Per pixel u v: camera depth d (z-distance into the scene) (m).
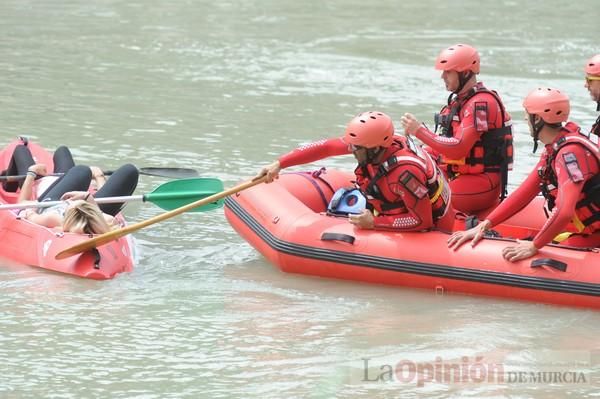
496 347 16.91
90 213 20.47
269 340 17.12
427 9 56.47
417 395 15.09
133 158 27.83
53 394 15.06
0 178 22.66
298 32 48.66
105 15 52.47
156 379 15.60
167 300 18.94
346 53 43.62
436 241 19.30
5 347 16.66
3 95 34.97
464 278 18.84
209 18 52.34
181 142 29.59
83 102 34.38
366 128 18.78
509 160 21.06
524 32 49.59
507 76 39.19
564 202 17.81
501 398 15.02
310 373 15.85
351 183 22.55
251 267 20.86
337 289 19.61
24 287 19.28
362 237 19.67
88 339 17.06
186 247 22.02
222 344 16.94
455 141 20.39
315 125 31.75
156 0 57.84
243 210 21.42
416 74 39.62
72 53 42.69
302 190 21.97
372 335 17.38
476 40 47.16
